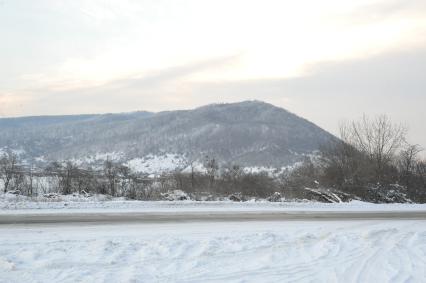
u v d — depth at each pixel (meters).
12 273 8.01
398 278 8.64
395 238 12.70
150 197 24.27
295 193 28.33
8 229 11.88
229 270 8.84
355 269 9.25
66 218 14.37
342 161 31.44
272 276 8.56
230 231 12.87
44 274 8.03
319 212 19.08
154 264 8.96
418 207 24.05
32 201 18.80
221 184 28.44
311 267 9.30
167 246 10.34
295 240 11.80
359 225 15.29
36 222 13.27
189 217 15.79
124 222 14.03
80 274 8.10
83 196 22.48
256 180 29.30
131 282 7.76
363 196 30.08
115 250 9.81
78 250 9.67
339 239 12.18
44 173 25.75
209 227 13.59
